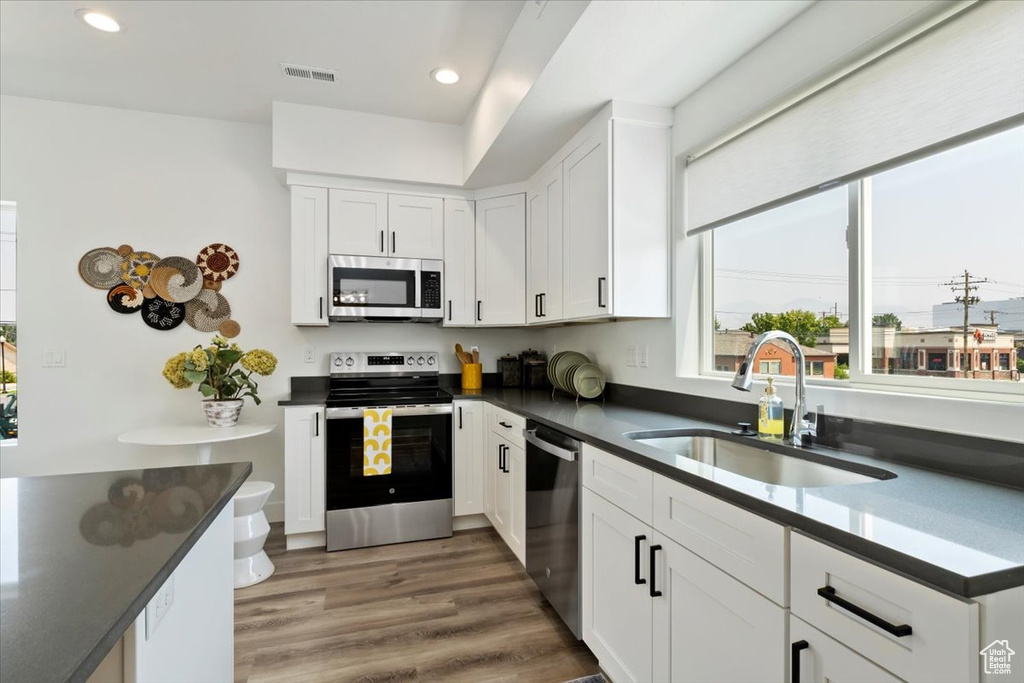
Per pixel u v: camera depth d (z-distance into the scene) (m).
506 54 2.33
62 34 2.29
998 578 0.66
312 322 3.04
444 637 1.96
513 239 3.28
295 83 2.74
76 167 3.03
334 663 1.80
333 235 3.09
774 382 1.81
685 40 1.71
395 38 2.31
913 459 1.27
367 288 3.10
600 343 2.92
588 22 1.61
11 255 3.09
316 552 2.79
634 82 1.99
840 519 0.86
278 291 3.34
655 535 1.37
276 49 2.41
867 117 1.42
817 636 0.87
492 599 2.25
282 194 3.36
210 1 2.06
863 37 1.39
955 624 0.67
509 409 2.56
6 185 2.93
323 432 2.84
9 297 3.09
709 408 2.01
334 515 2.80
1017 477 1.07
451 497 3.02
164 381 3.14
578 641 1.94
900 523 0.84
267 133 3.34
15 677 0.49
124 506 1.05
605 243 2.15
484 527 3.19
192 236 3.21
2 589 0.68
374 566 2.60
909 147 1.30
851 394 1.45
